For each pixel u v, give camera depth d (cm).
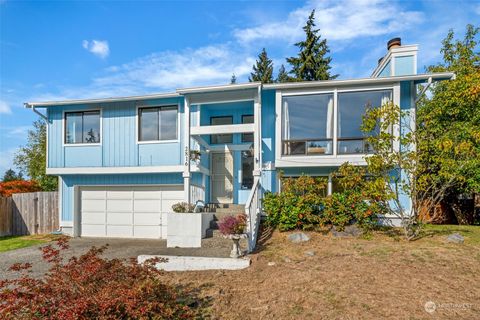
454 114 1234
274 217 961
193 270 695
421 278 579
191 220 890
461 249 745
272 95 1137
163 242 1111
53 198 1368
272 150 1127
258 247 817
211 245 854
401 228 962
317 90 1055
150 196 1223
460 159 886
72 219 1266
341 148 1041
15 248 1058
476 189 1155
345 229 921
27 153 2466
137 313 368
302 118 1068
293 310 483
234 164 1209
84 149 1247
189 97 1059
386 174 902
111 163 1224
